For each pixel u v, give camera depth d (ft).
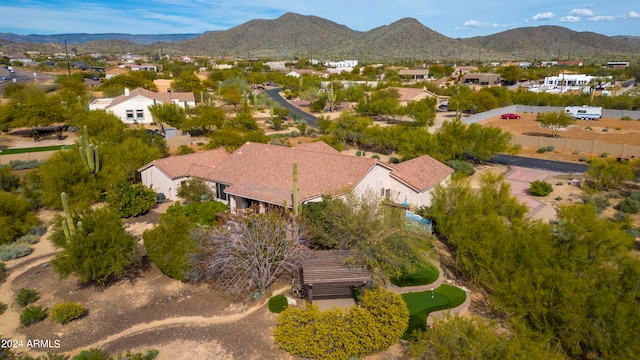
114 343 63.87
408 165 121.80
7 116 195.52
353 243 79.97
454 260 90.33
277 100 384.06
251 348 62.34
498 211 92.17
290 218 84.43
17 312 72.59
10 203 102.73
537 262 66.64
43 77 463.01
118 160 133.59
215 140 157.17
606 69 587.27
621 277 63.62
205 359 60.18
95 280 81.61
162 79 452.35
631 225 101.86
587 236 71.46
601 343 55.52
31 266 88.89
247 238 75.72
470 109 307.58
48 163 127.34
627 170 132.87
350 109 332.60
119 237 79.05
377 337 59.88
